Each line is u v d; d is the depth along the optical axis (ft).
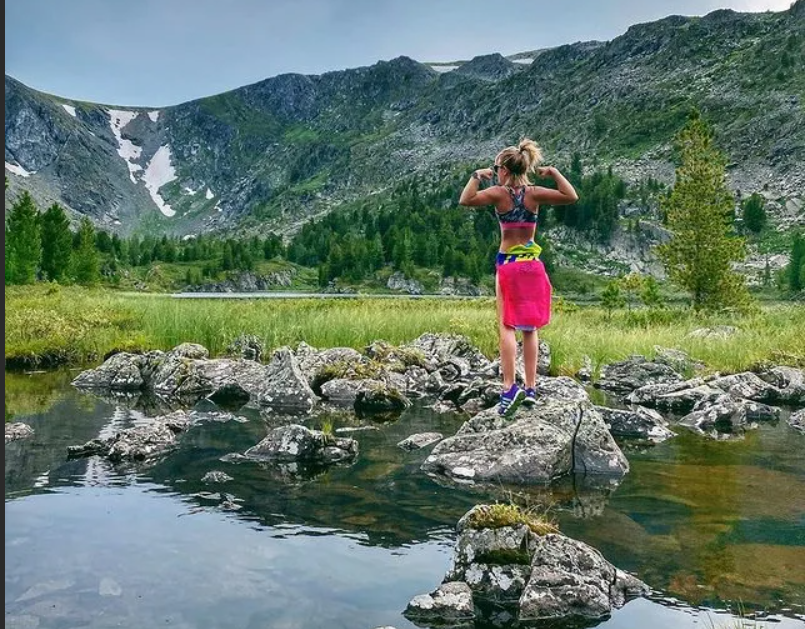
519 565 16.39
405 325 74.02
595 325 104.99
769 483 25.31
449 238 648.79
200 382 48.73
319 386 48.67
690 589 15.85
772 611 14.66
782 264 544.21
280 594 15.30
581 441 27.96
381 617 14.40
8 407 39.88
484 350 65.87
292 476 25.62
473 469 26.21
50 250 317.63
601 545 18.70
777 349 63.46
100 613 14.15
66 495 22.48
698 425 37.76
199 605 14.64
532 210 23.09
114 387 49.78
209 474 25.03
